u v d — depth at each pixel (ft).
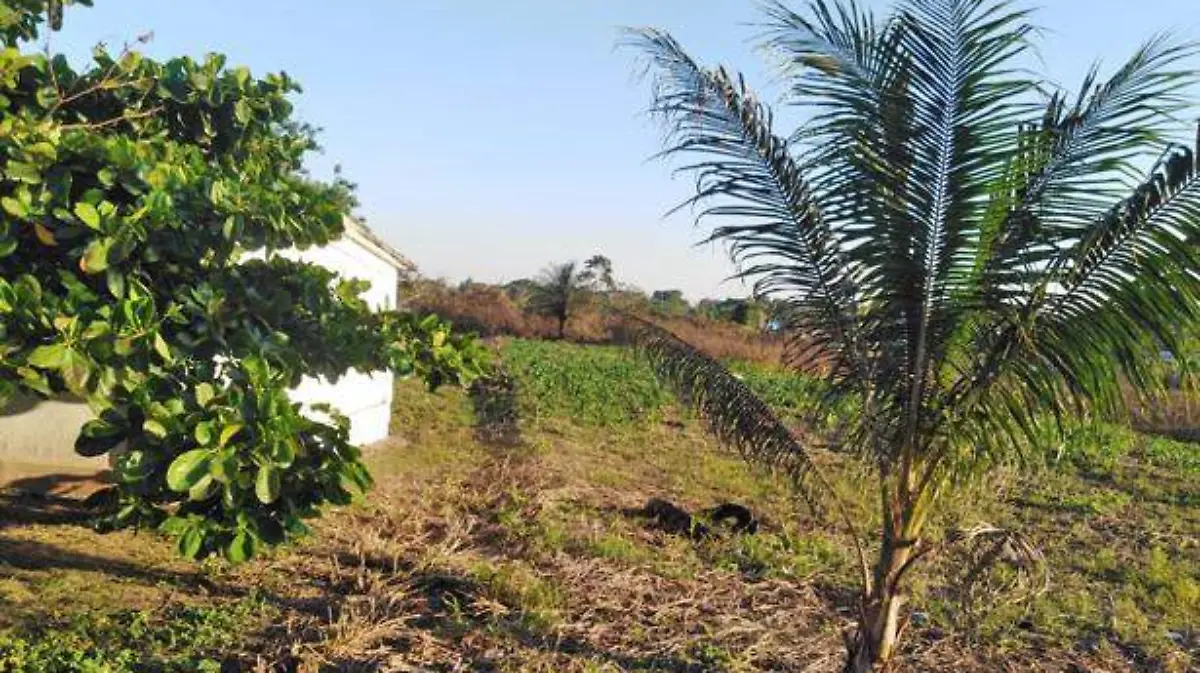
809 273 19.70
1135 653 27.99
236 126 28.07
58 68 25.76
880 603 20.40
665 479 50.52
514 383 81.56
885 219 18.30
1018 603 29.58
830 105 18.49
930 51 17.56
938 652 26.11
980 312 18.65
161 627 21.58
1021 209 17.92
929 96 17.69
